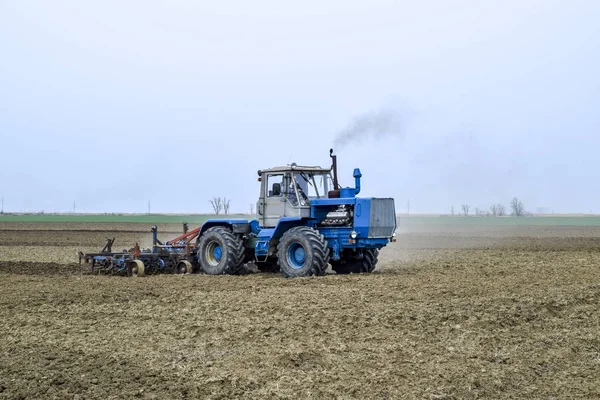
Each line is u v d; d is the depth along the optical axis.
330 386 8.14
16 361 9.12
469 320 11.27
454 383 8.29
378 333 10.46
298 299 13.03
